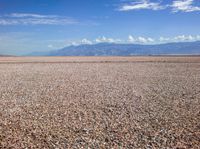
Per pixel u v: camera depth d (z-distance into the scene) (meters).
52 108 14.98
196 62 65.88
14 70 42.12
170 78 30.14
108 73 36.25
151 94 19.62
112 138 10.10
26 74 35.03
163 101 17.05
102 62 67.25
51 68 46.22
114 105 15.81
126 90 21.45
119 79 29.08
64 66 51.78
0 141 9.72
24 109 14.77
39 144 9.48
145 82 26.58
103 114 13.69
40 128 11.30
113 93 20.00
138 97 18.41
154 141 9.76
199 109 14.81
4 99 17.69
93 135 10.44
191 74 34.78
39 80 28.28
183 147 9.19
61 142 9.68
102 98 18.00
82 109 14.77
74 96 18.70
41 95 19.12
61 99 17.62
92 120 12.54
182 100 17.38
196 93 20.08
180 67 48.41
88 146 9.30
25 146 9.29
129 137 10.22
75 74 34.81
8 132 10.74
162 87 23.19
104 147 9.22
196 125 11.73
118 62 67.00
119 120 12.56
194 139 9.96
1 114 13.66
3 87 23.19
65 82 26.50
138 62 66.62
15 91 20.97
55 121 12.35
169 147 9.20
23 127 11.43
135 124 11.91
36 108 15.01
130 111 14.35
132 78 30.09
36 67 49.22
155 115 13.49
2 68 46.94
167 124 11.91
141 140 9.90
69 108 14.98
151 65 54.44
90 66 51.84
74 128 11.30
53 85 24.33
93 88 22.48
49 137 10.20
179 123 12.05
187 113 13.89
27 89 22.00
